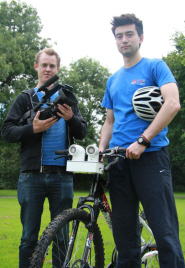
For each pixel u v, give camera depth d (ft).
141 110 8.10
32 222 9.15
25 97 9.87
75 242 7.48
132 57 8.66
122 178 8.46
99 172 7.62
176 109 7.52
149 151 8.06
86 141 84.74
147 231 10.02
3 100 59.82
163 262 7.61
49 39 72.64
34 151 9.28
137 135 8.32
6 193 75.97
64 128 9.87
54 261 7.88
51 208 9.50
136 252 8.46
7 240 17.89
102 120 94.43
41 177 9.24
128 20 8.48
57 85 8.68
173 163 97.81
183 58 70.44
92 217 7.74
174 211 8.02
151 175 7.93
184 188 98.84
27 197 9.21
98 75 96.43
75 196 64.64
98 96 92.43
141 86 8.28
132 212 8.43
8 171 101.81
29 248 9.06
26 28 72.38
